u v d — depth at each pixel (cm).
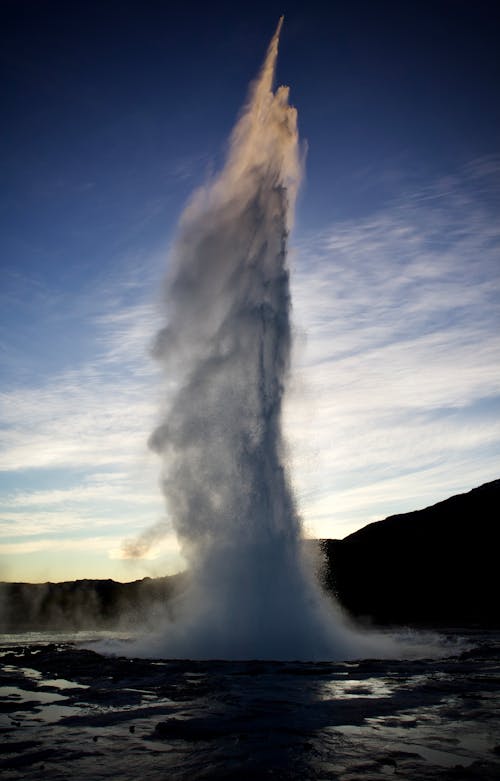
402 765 907
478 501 10000
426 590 7338
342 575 8394
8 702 1505
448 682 1675
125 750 1015
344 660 2228
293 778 851
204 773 878
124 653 2541
